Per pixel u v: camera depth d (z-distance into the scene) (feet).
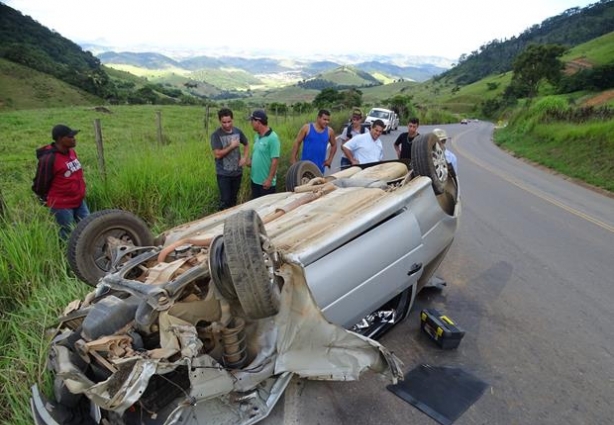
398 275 12.76
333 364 10.29
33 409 8.87
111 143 47.52
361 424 10.73
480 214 29.99
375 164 19.17
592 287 18.58
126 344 8.58
